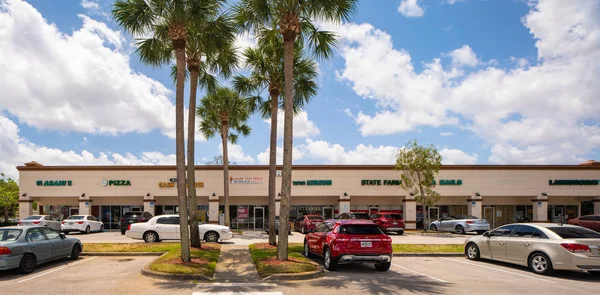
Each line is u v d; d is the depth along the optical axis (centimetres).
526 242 1184
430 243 1970
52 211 3366
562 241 1088
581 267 1046
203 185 3241
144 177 3225
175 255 1302
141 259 1388
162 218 1944
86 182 3212
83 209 3184
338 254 1136
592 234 1146
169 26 1237
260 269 1117
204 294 863
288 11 1233
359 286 957
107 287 928
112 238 2300
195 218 1562
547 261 1109
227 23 1381
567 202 3425
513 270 1209
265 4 1278
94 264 1280
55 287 929
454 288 941
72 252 1364
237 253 1523
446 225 2873
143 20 1227
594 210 3253
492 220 3403
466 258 1475
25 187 3200
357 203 3347
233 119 3066
